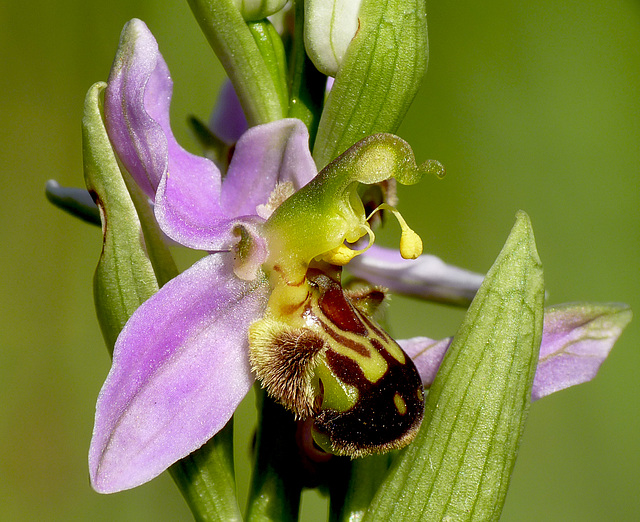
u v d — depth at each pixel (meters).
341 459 0.15
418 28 0.14
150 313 0.14
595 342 0.15
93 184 0.14
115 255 0.14
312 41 0.14
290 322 0.14
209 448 0.14
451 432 0.14
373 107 0.14
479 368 0.14
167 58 0.23
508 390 0.14
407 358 0.14
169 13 0.23
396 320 0.24
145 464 0.13
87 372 0.23
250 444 0.15
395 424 0.14
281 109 0.15
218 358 0.14
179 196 0.14
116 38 0.23
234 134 0.15
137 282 0.14
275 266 0.14
